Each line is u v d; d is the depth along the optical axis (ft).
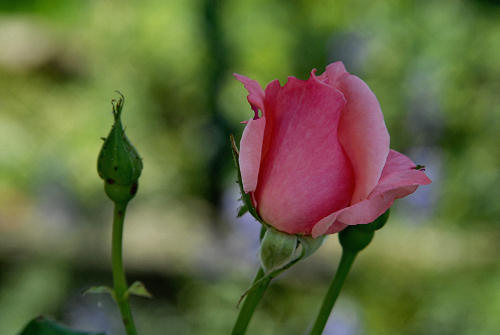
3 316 15.39
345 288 16.88
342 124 3.16
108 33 23.63
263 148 3.25
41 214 20.43
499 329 15.99
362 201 3.07
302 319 16.40
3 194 21.44
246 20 23.58
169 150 23.45
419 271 17.16
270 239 3.28
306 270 17.48
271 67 23.50
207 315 16.16
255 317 16.43
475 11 21.45
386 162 3.21
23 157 22.48
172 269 17.78
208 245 18.54
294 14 23.47
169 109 23.75
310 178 3.17
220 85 23.48
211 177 23.07
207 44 23.41
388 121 20.84
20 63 24.62
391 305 16.46
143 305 16.55
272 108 3.20
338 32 22.77
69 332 3.67
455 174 19.69
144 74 23.71
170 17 23.35
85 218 20.84
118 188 3.58
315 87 3.13
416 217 18.88
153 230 20.17
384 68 21.50
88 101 23.70
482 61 21.04
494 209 19.15
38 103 24.08
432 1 21.76
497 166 19.84
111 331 15.44
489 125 20.42
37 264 17.03
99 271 17.85
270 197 3.22
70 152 22.59
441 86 20.88
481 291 16.74
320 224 3.14
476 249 17.97
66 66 24.72
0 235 18.63
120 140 3.55
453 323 16.22
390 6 22.03
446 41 21.29
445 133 20.56
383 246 17.79
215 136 23.35
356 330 15.35
